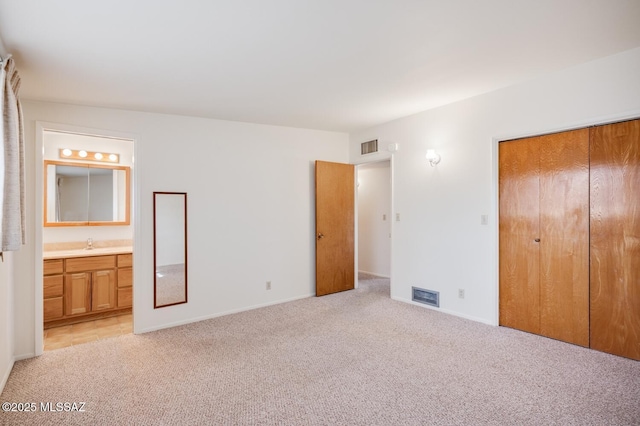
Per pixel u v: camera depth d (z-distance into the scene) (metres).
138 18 1.93
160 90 3.09
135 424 2.00
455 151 3.79
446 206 3.91
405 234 4.40
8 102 2.03
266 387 2.39
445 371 2.58
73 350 3.10
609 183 2.79
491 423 1.96
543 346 2.99
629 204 2.69
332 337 3.30
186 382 2.48
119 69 2.63
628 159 2.69
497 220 3.49
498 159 3.49
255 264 4.39
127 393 2.34
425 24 2.09
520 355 2.82
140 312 3.57
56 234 4.39
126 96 3.21
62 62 2.48
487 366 2.64
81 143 4.56
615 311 2.78
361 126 4.80
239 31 2.12
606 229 2.82
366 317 3.88
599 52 2.59
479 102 3.56
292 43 2.30
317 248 4.87
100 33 2.09
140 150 3.64
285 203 4.68
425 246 4.15
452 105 3.80
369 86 3.16
